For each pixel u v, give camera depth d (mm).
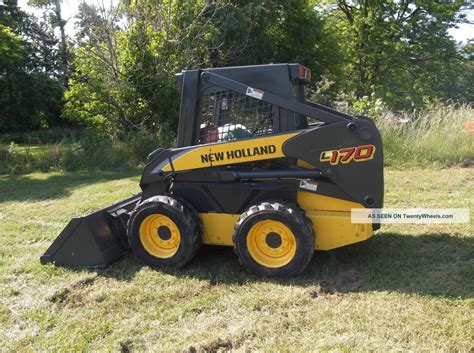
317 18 17938
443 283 3941
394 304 3619
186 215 4441
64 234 4820
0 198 9086
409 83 25094
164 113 13688
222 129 4527
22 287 4422
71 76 14477
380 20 24281
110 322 3682
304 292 3924
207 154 4477
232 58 14953
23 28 27750
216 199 4570
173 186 4707
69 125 30312
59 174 11820
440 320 3336
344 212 4262
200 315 3707
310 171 4270
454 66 25406
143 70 13156
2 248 5684
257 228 4258
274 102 4266
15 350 3373
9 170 12414
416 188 7320
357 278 4180
